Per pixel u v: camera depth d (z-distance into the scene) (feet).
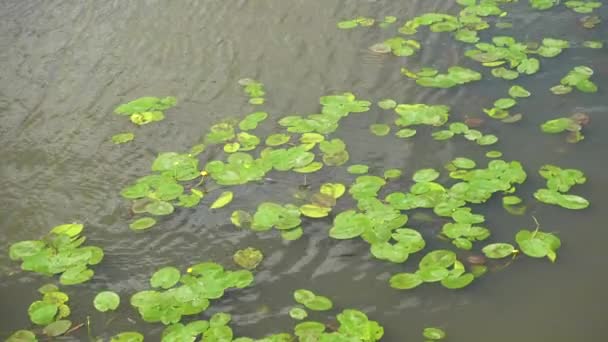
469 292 13.21
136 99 19.48
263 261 14.06
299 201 15.38
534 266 13.65
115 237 14.88
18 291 13.67
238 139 17.42
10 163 17.28
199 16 23.36
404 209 14.70
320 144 17.01
